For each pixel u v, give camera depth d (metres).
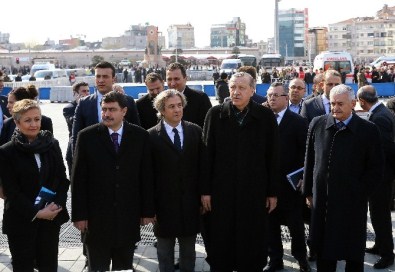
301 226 5.52
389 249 5.57
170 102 4.73
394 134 5.63
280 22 130.12
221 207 4.73
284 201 5.47
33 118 4.29
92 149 4.45
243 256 4.70
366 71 33.59
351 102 4.44
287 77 37.59
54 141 4.46
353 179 4.46
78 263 5.90
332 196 4.48
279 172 5.01
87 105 5.58
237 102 4.62
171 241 4.93
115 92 4.53
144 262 5.89
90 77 39.47
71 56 112.25
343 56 35.91
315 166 4.62
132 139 4.53
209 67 71.56
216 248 4.78
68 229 7.27
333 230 4.47
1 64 99.94
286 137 5.51
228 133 4.70
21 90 5.79
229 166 4.69
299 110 6.81
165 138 4.79
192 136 4.84
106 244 4.46
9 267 5.75
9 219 4.30
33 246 4.31
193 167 4.84
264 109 4.76
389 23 150.25
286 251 6.19
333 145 4.50
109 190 4.44
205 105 6.09
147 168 4.61
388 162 5.52
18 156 4.25
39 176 4.29
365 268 5.55
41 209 4.22
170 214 4.79
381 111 5.63
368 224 7.10
